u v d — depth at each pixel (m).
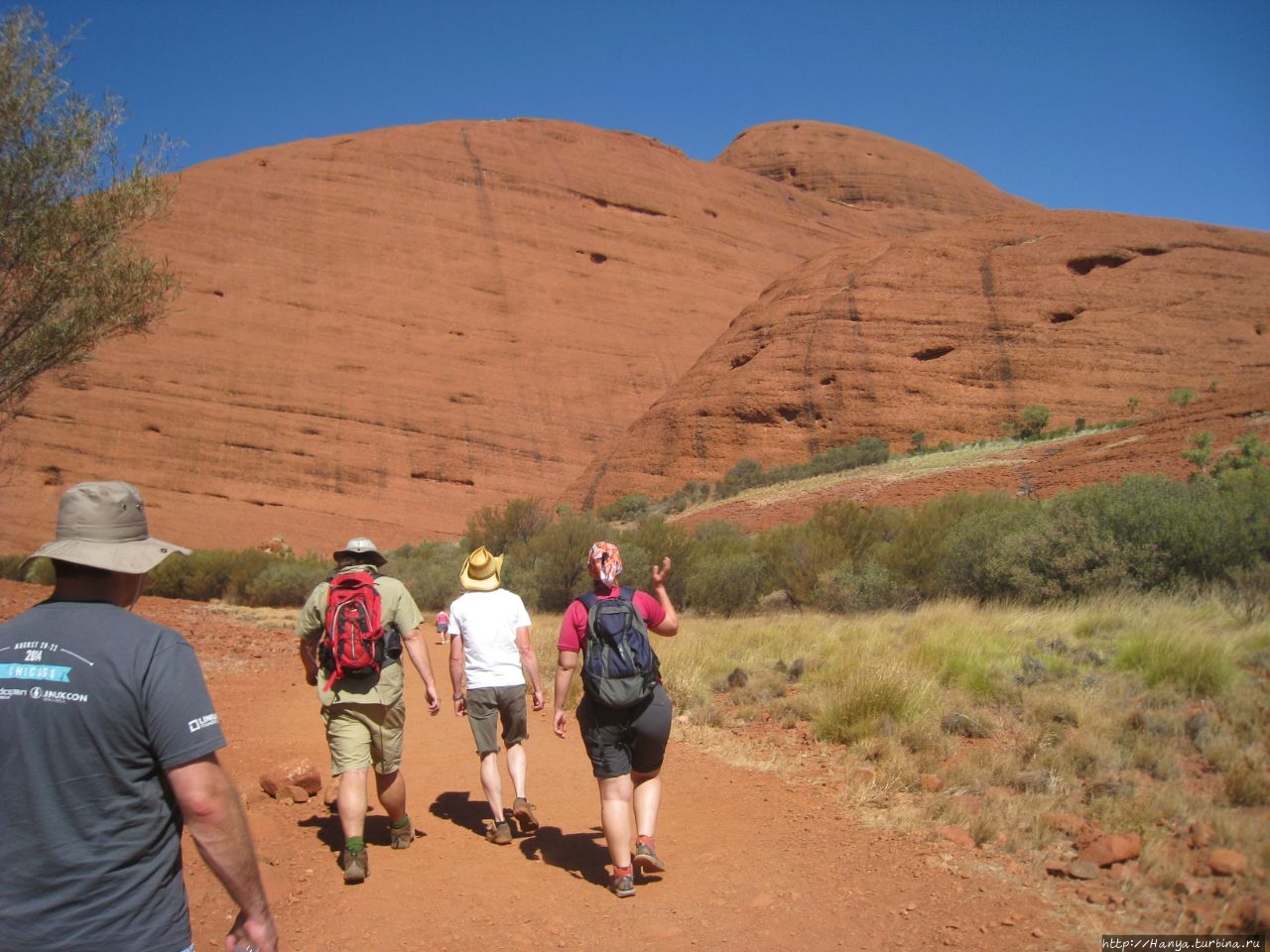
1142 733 5.79
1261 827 4.41
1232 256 54.75
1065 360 50.66
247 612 18.86
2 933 2.19
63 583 2.48
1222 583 11.52
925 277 56.16
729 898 4.34
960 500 21.48
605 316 83.06
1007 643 8.89
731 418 54.88
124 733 2.27
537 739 8.16
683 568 19.23
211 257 72.75
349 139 89.94
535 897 4.47
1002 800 5.14
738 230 104.06
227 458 61.25
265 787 6.23
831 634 10.66
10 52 10.09
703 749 7.09
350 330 72.12
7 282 10.49
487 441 68.50
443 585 22.12
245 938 2.42
